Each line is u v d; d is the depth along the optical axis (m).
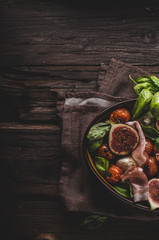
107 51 0.71
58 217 0.69
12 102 0.71
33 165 0.69
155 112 0.57
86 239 0.68
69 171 0.66
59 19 0.72
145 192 0.58
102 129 0.59
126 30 0.71
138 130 0.59
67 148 0.66
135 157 0.59
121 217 0.66
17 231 0.69
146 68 0.71
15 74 0.71
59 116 0.68
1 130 0.70
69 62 0.71
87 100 0.67
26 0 0.73
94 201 0.66
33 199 0.69
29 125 0.70
